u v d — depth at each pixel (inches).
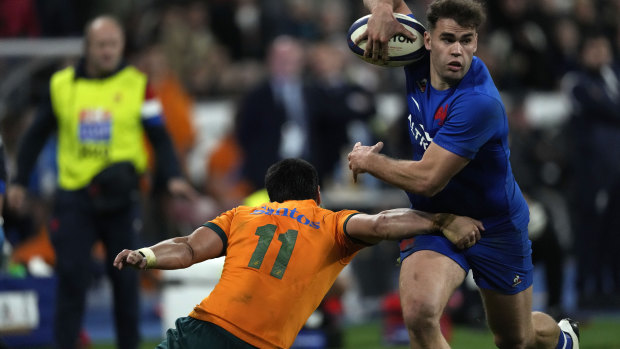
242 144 1520.7
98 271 1480.1
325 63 1563.7
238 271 644.7
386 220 662.5
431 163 655.1
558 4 2155.5
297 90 1508.4
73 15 1811.0
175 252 646.5
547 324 756.6
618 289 1558.8
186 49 1913.1
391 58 684.7
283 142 1501.0
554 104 1945.1
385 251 1568.7
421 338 669.3
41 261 1296.8
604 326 1384.1
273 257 645.3
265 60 2003.0
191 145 1668.3
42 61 1491.1
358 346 1253.1
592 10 1959.9
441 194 688.4
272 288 638.5
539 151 1756.9
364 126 1568.7
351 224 658.8
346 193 1562.5
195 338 631.8
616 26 1942.7
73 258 987.3
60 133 1010.7
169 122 1630.2
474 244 689.6
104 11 1966.0
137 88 1012.5
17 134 1454.2
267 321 633.6
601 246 1546.5
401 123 1576.0
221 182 1608.0
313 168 701.9
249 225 661.9
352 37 707.4
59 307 992.9
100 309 1556.3
